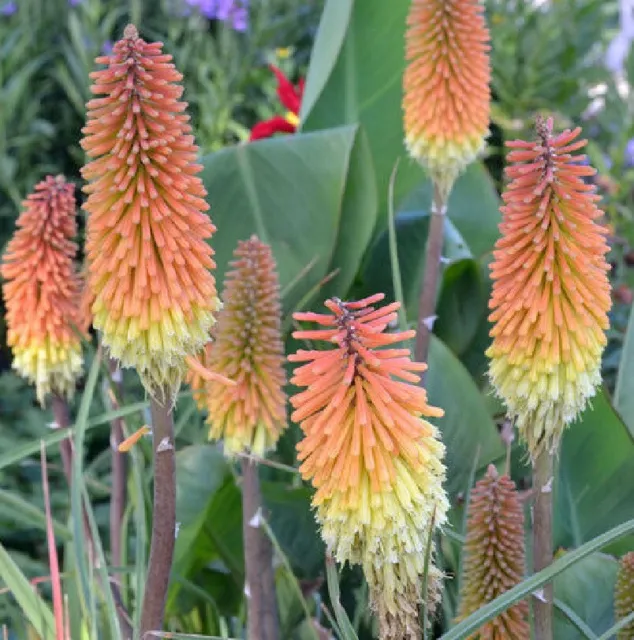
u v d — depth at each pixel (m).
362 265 1.39
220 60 2.44
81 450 0.78
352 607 1.14
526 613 0.83
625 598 0.84
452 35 1.05
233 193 1.22
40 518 0.97
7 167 2.00
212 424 0.98
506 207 0.79
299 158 1.22
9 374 1.82
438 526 0.70
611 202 2.02
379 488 0.67
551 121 0.78
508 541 0.81
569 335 0.79
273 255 1.22
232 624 1.18
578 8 2.49
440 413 0.68
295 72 2.68
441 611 1.00
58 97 2.41
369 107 1.41
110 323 0.74
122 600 1.06
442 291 1.33
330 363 0.67
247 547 0.98
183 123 0.74
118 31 2.52
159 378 0.75
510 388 0.81
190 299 0.74
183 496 1.08
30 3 2.36
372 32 1.38
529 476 1.15
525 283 0.79
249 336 0.94
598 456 1.10
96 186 0.74
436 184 1.11
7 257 0.98
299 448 0.68
